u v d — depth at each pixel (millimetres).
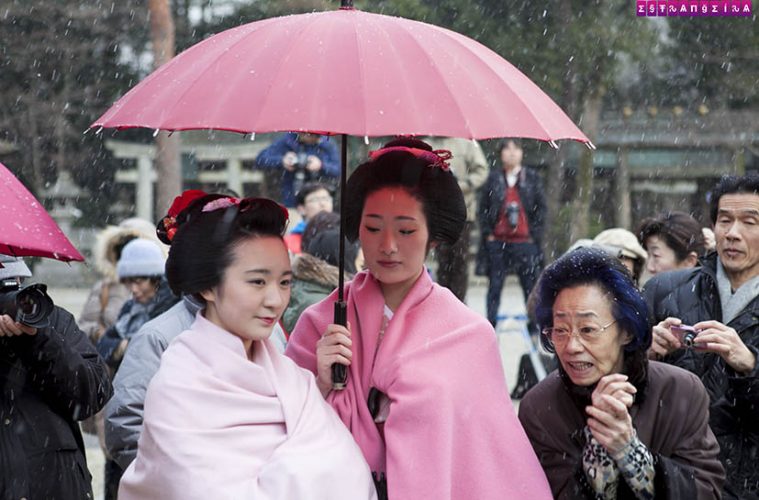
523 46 19562
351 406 3148
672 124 25125
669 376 3258
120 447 4004
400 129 2668
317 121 2658
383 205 3150
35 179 23344
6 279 3461
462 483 3051
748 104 24000
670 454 3191
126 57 22250
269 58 2818
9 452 3447
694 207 27031
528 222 11453
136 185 26031
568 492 3133
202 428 2820
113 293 6773
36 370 3510
